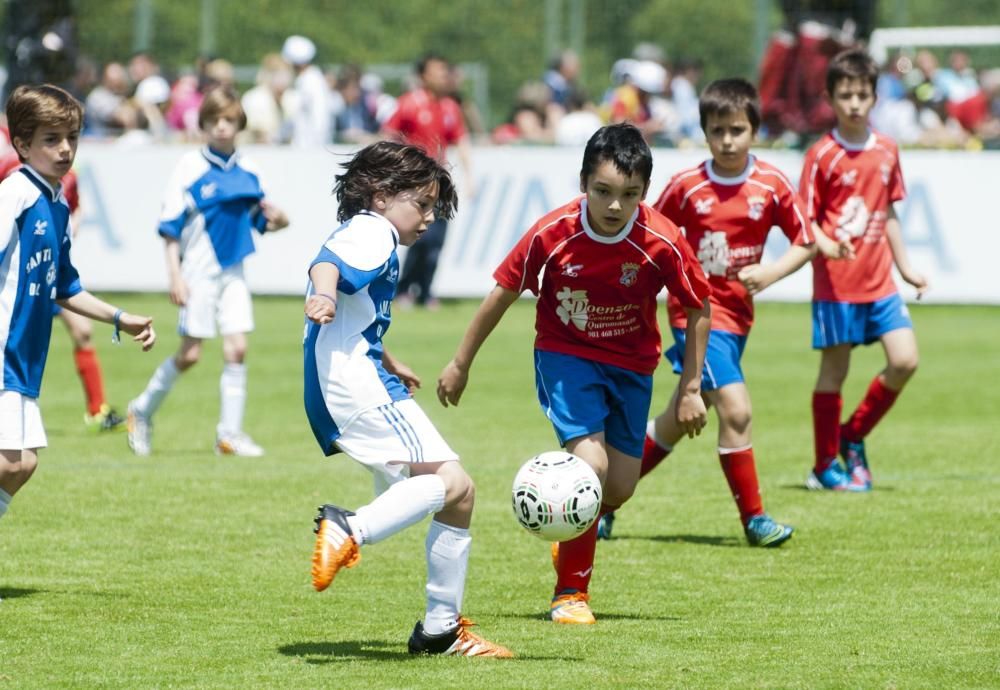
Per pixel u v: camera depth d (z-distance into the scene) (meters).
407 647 16.20
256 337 51.84
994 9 85.69
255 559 20.95
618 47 81.00
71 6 58.03
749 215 22.66
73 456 30.28
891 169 27.47
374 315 15.80
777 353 48.53
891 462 30.31
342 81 69.81
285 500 25.56
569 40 82.31
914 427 35.00
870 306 27.22
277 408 37.81
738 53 81.25
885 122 68.50
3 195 17.48
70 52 57.81
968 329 54.53
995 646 16.39
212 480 27.45
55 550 21.41
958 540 22.53
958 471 29.14
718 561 21.19
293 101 65.69
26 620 17.34
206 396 39.75
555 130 67.81
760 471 29.31
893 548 22.00
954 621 17.61
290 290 59.09
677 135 64.75
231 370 30.88
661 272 17.50
